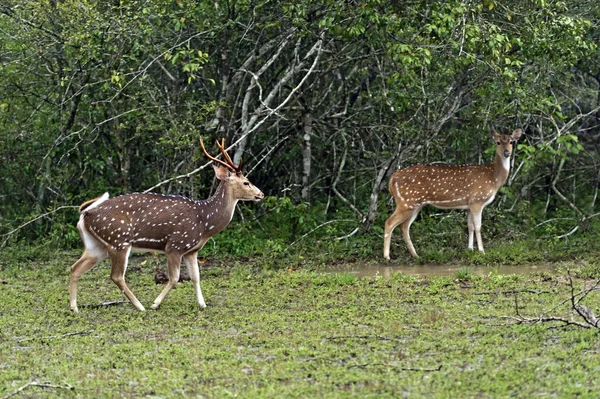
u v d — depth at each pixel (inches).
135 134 644.7
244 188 456.8
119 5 609.6
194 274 452.8
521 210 655.8
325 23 550.6
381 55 647.1
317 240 636.1
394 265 577.9
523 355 327.6
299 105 685.9
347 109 713.6
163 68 626.2
